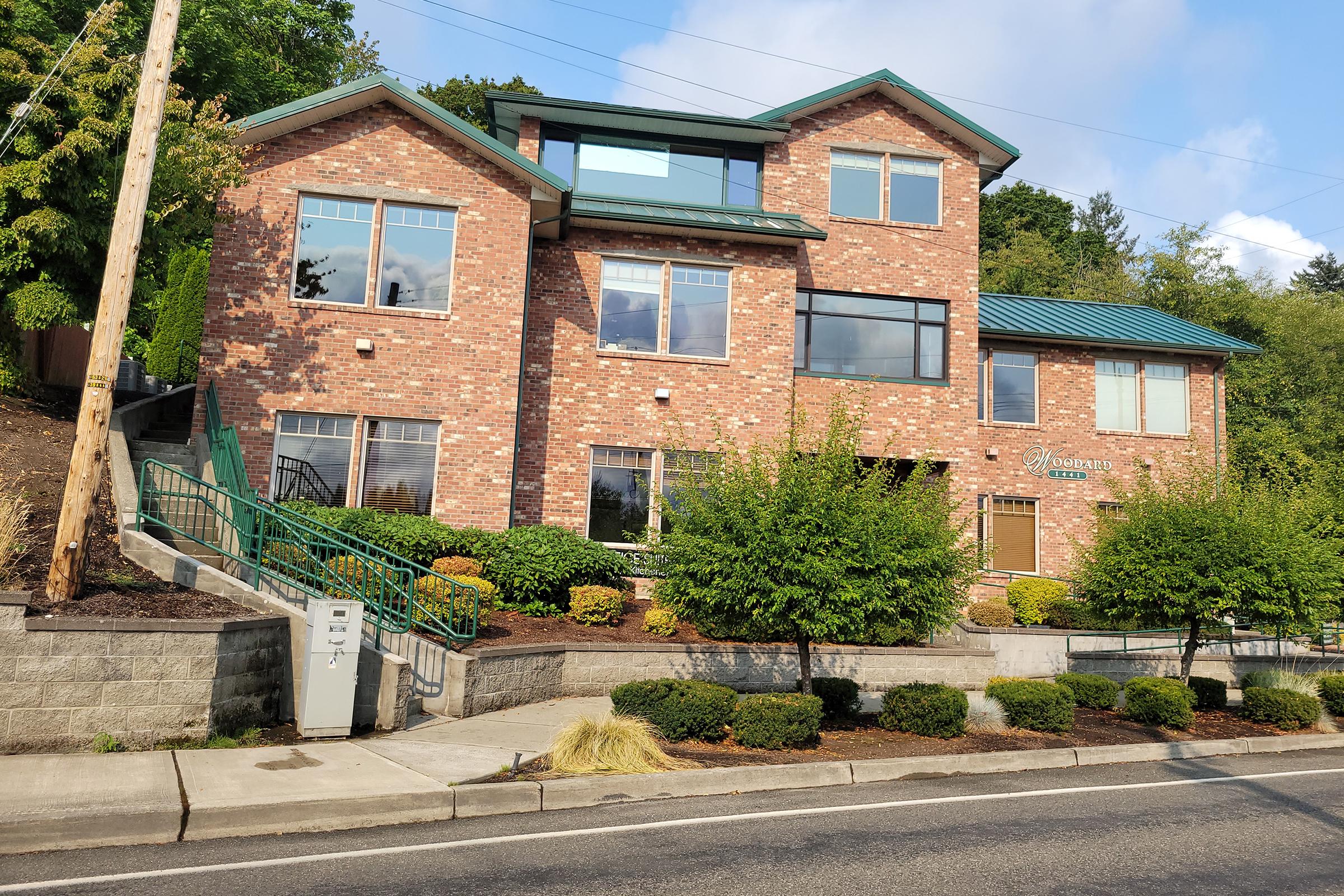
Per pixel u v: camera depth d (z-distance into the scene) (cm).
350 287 1794
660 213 2052
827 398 2161
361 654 1131
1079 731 1333
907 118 2333
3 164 1608
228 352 1733
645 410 2016
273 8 3366
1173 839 808
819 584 1153
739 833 782
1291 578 1491
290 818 760
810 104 2275
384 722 1104
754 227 2022
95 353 1034
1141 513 1627
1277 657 2116
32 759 860
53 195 1605
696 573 1218
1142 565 1562
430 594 1353
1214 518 1552
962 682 1716
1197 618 1553
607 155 2222
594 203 2086
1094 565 1669
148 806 729
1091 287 5344
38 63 1694
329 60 3709
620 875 656
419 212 1830
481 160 1848
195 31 2672
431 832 761
